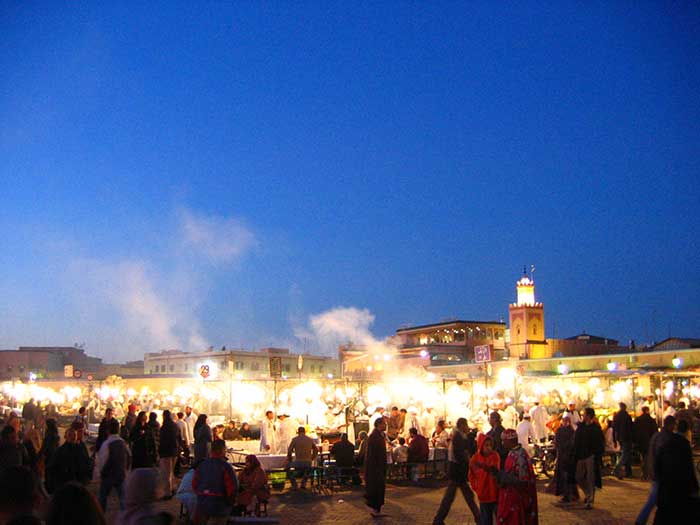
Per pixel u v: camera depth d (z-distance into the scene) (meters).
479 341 83.44
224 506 9.37
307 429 22.94
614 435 20.31
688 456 9.79
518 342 82.62
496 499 11.05
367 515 14.27
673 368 39.47
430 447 20.84
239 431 25.44
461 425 13.00
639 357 43.81
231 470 9.48
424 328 88.00
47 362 86.69
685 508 9.64
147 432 16.91
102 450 12.50
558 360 49.03
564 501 15.32
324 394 40.12
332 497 16.64
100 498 12.42
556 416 24.53
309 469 17.73
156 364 87.00
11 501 4.06
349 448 18.41
